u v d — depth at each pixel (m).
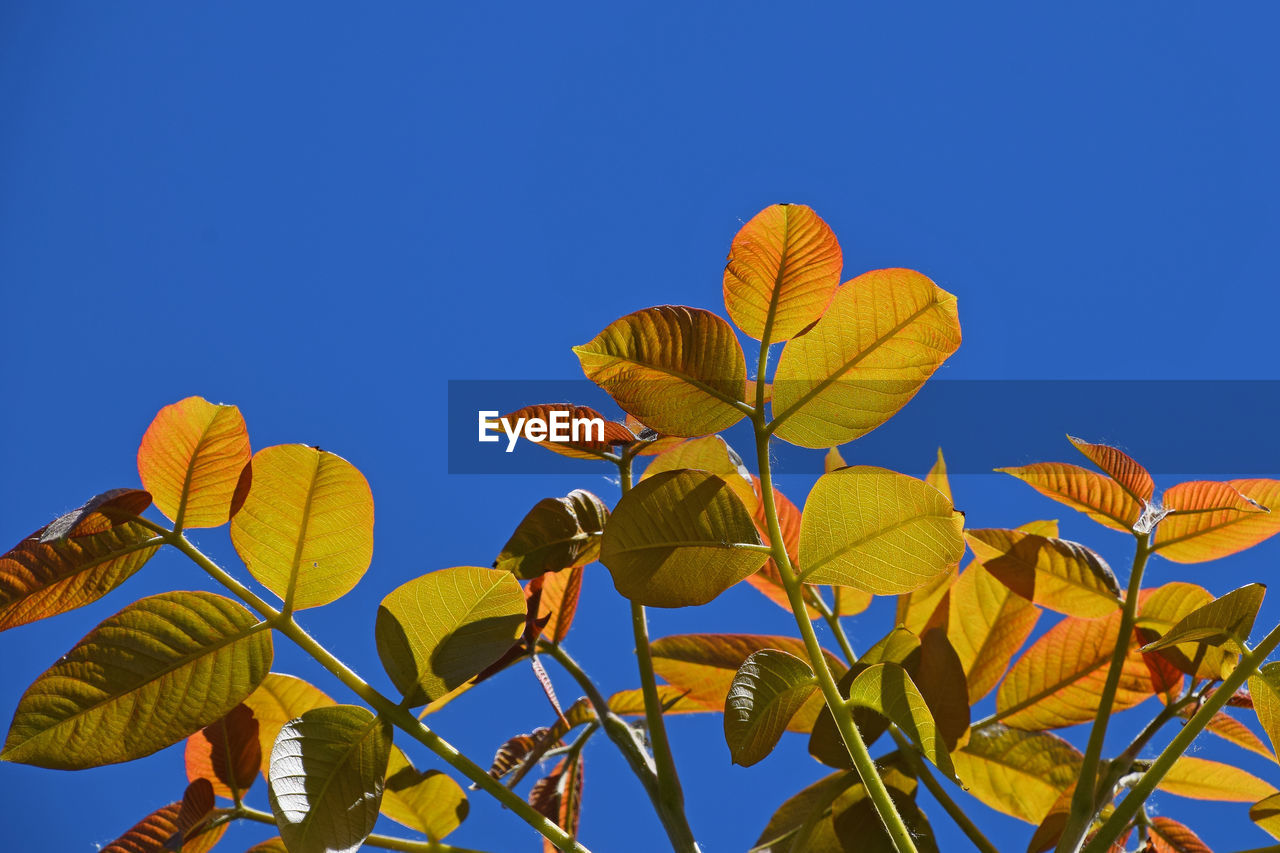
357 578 1.29
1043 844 1.35
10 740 1.24
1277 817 1.33
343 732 1.26
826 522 1.30
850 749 1.26
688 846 1.31
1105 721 1.34
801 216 1.29
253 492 1.28
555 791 1.38
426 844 1.34
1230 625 1.30
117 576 1.28
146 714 1.26
